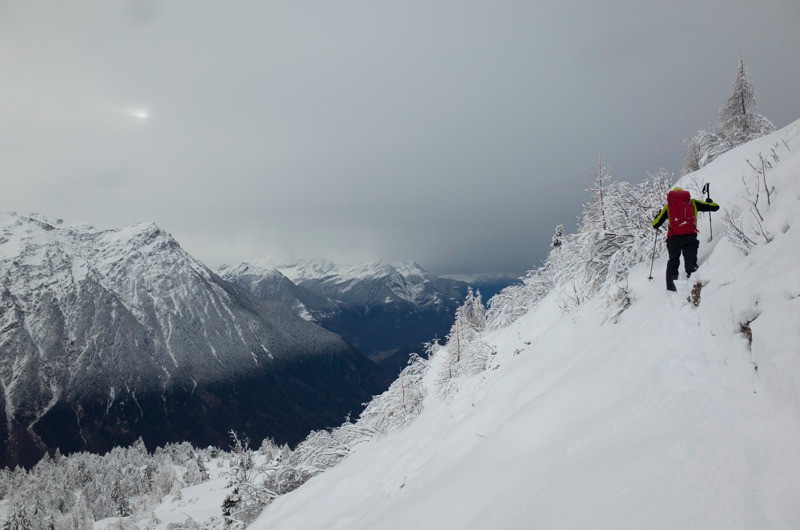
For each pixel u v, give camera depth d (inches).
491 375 488.4
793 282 129.3
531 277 877.8
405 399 729.0
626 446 137.6
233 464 1131.9
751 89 732.0
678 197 225.8
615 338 228.4
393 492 341.4
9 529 3380.9
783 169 199.9
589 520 116.0
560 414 200.8
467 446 294.4
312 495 495.5
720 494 99.5
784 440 103.2
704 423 123.7
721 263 194.7
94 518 3737.7
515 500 153.6
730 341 147.6
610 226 410.9
